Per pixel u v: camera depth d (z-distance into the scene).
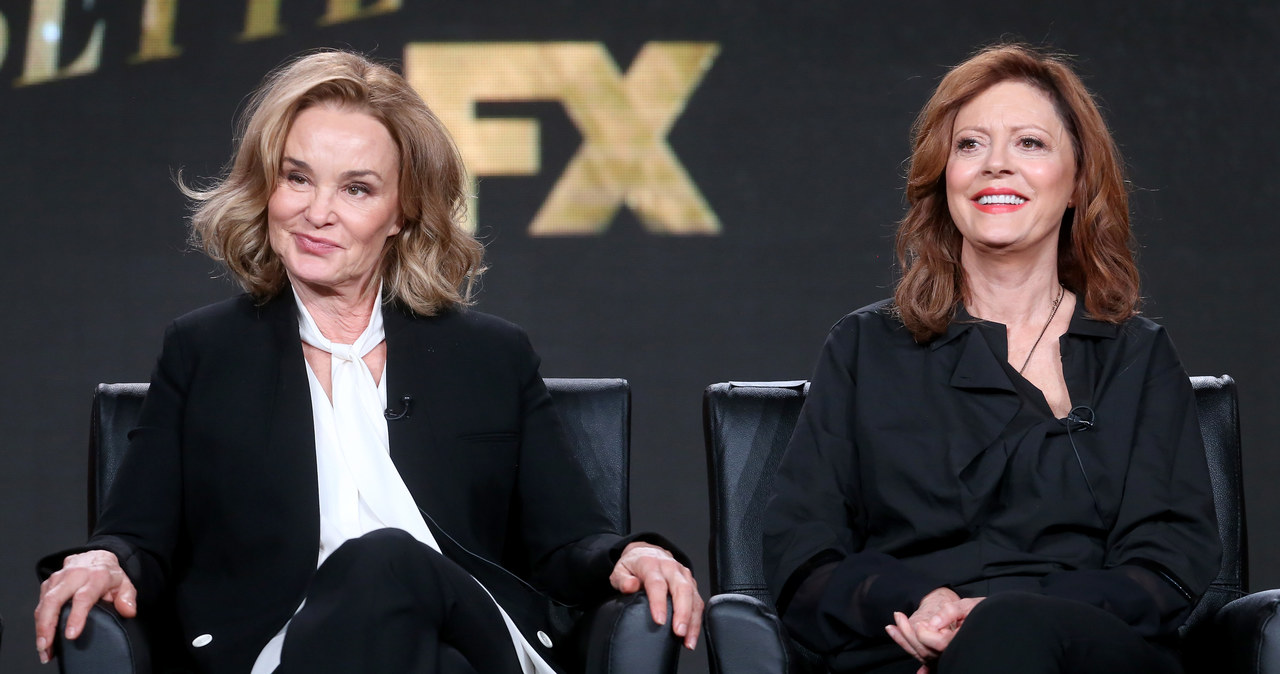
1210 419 7.42
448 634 5.58
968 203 6.82
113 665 5.55
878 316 7.17
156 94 11.53
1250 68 11.64
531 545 6.84
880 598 6.16
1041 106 6.83
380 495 6.50
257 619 6.25
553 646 6.58
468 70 11.66
